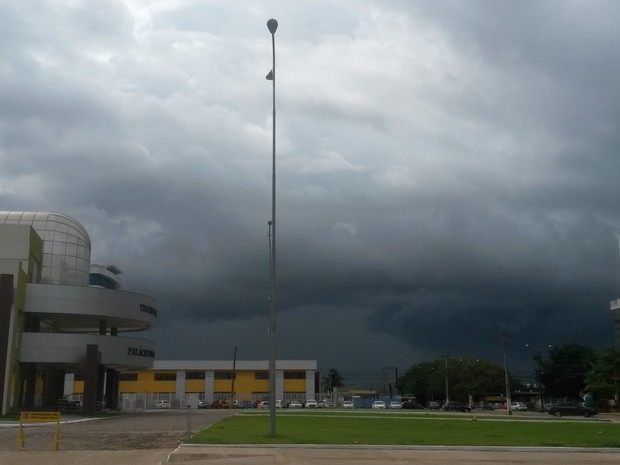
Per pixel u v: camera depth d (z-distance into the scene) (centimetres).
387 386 17000
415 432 3488
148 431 3803
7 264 6353
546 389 12612
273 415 3023
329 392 15900
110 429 4044
